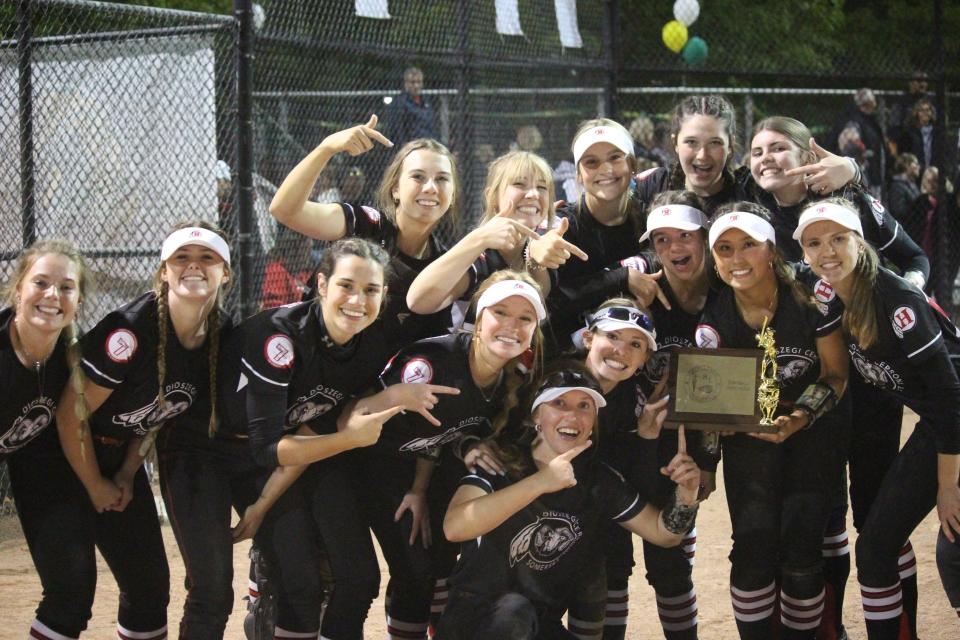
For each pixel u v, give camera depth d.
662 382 4.72
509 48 9.86
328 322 4.18
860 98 11.43
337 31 8.65
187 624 4.20
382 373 4.44
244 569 6.37
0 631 5.35
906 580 5.03
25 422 4.12
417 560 4.52
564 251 4.40
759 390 4.46
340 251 4.17
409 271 4.77
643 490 4.61
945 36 11.95
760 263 4.44
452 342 4.35
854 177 5.12
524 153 4.95
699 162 5.16
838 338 4.55
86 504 4.23
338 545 4.27
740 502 4.58
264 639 4.29
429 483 4.61
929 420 4.45
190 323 4.20
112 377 4.12
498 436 4.32
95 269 7.66
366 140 4.52
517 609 4.07
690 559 4.92
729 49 12.64
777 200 5.18
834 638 5.13
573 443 4.18
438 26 9.36
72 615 4.10
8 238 7.35
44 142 7.44
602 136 4.93
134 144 7.76
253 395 4.17
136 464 4.38
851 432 5.10
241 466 4.39
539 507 4.18
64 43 7.50
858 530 5.27
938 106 11.33
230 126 7.77
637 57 12.05
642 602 5.86
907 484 4.55
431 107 9.45
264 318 4.23
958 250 11.83
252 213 7.73
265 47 8.20
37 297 3.98
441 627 4.16
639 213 5.14
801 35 12.80
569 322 4.79
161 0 11.36
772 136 5.07
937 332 4.38
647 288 4.73
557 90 10.24
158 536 4.39
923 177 11.36
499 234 4.34
